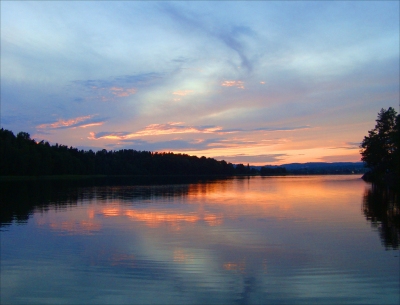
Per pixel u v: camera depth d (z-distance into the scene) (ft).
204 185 209.97
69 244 47.78
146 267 37.78
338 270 36.50
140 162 496.64
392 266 37.58
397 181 176.96
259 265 38.34
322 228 58.29
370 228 57.88
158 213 77.10
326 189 161.99
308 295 30.55
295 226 60.29
